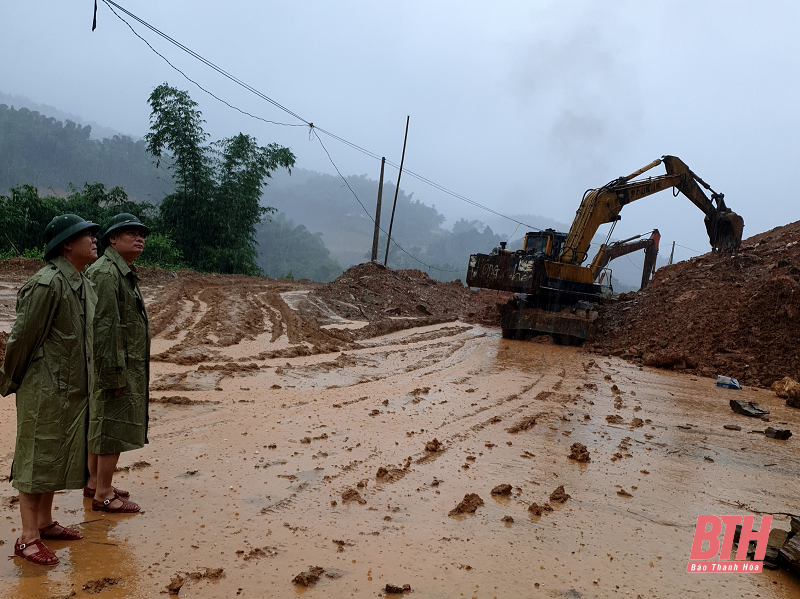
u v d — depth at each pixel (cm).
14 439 516
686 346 1442
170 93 3278
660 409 895
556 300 1758
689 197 2044
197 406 685
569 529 428
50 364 320
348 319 1823
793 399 993
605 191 1889
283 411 698
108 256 392
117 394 388
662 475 575
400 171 3259
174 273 2234
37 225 2512
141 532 367
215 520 391
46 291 314
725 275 1762
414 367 1116
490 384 995
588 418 789
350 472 507
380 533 392
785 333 1318
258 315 1549
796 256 1702
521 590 333
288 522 397
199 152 3391
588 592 338
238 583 314
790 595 357
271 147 3712
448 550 376
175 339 1124
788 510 505
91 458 411
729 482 571
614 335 1709
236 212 3612
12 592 288
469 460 570
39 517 342
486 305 2702
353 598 309
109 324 376
